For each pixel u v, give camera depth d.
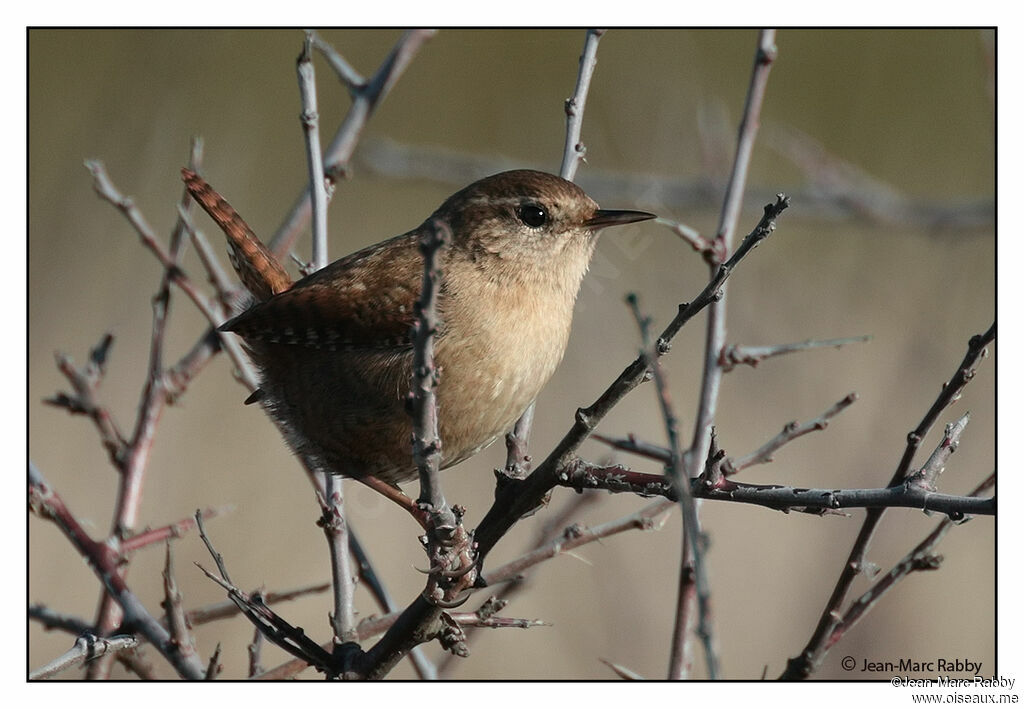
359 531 12.36
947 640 9.83
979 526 10.69
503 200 7.05
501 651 10.62
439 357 6.79
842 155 16.44
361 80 8.41
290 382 7.19
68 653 5.84
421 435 4.86
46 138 14.48
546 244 7.07
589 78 7.41
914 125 16.53
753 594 10.57
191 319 12.66
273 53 16.47
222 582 5.73
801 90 16.89
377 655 5.74
